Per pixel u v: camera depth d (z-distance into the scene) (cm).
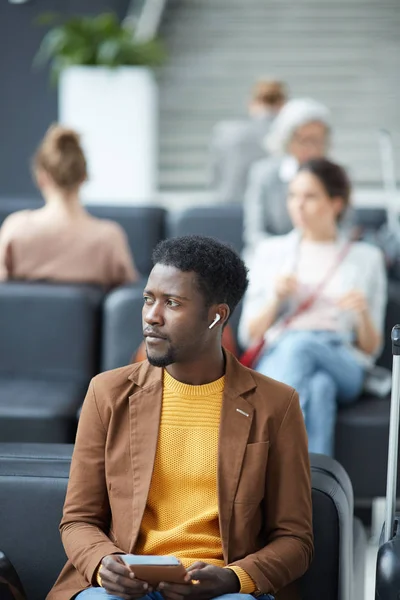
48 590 241
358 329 390
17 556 241
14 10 1017
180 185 1098
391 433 224
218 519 221
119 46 884
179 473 222
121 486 223
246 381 226
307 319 390
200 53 1189
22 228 447
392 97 1160
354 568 259
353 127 1137
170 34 1209
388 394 402
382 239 527
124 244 455
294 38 1199
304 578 237
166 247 222
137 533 218
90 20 902
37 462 246
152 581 200
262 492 222
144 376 227
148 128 895
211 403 224
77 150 446
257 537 229
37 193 1028
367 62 1180
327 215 396
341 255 398
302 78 1169
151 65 919
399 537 222
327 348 374
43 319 414
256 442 222
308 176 394
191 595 202
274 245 406
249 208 560
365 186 1086
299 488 224
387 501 225
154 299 219
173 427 223
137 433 223
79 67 885
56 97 1027
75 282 442
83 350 413
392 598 209
